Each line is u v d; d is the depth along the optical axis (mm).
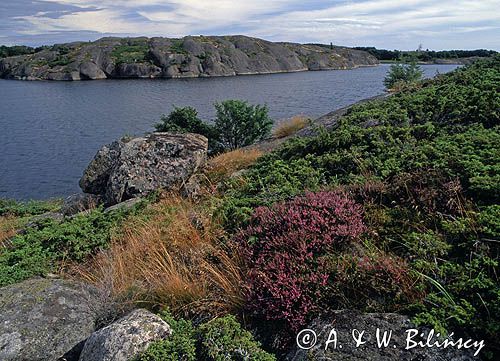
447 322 3281
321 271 4023
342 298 3789
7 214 14680
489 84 9328
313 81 86750
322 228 4625
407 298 3637
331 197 5195
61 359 4047
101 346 3623
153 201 9141
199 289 4609
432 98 9422
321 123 13172
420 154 6043
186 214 7066
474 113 7734
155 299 4707
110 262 5633
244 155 11680
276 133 16359
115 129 40094
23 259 6297
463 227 4172
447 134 7172
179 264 5230
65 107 54250
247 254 4719
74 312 4426
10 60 114688
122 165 10133
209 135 19562
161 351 3336
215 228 5918
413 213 4812
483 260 3740
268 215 5199
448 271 3758
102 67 107625
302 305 3750
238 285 4352
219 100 57219
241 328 3758
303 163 7762
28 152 31656
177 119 20172
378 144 7266
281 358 3545
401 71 31500
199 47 117625
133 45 124750
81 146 33531
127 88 77000
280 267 4145
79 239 6844
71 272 6137
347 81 84688
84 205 11008
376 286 3799
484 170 4961
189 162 10180
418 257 4105
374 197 5324
